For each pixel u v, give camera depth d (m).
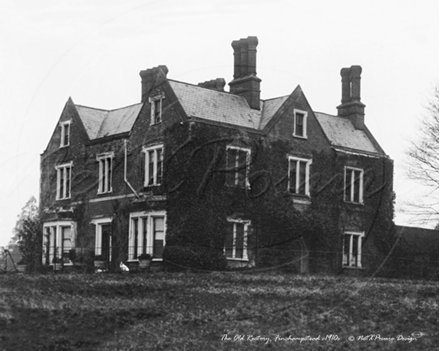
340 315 17.41
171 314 17.31
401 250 30.20
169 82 29.61
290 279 24.11
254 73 31.33
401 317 17.39
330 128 31.75
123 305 18.38
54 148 30.58
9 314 17.34
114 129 31.53
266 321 16.67
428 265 30.34
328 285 22.33
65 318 17.14
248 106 30.95
